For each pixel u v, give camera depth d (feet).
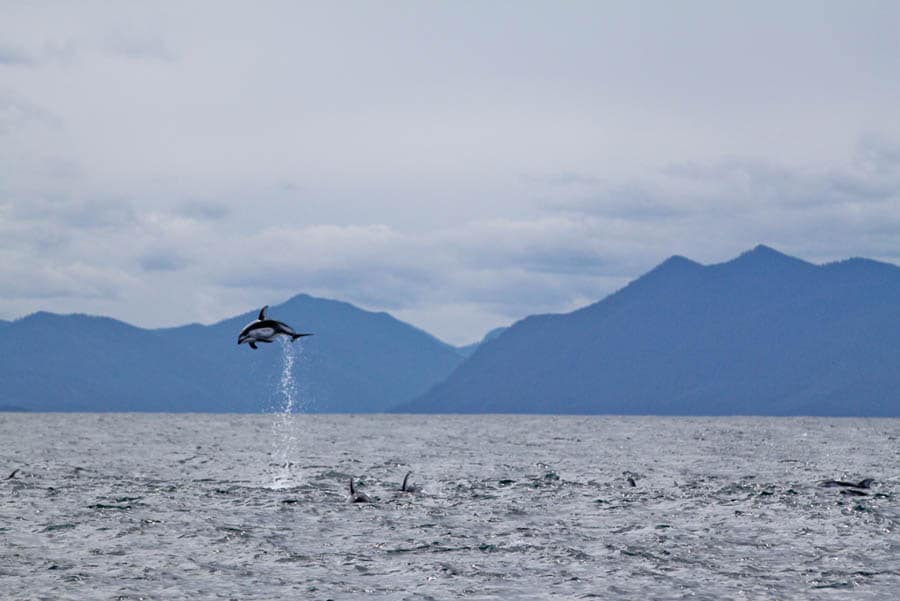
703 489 440.04
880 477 511.81
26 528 320.70
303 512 359.46
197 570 261.85
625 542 302.25
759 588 243.19
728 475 522.47
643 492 427.74
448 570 262.67
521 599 233.76
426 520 343.67
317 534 313.94
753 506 379.35
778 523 337.52
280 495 407.85
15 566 264.31
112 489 426.10
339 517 348.59
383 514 356.79
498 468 564.30
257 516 349.41
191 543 297.53
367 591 240.94
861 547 293.02
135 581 249.14
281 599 233.35
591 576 256.32
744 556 280.92
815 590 241.14
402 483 462.19
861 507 371.56
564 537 311.06
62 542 297.94
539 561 274.36
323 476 497.87
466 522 340.18
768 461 640.17
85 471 523.29
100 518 341.41
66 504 375.66
